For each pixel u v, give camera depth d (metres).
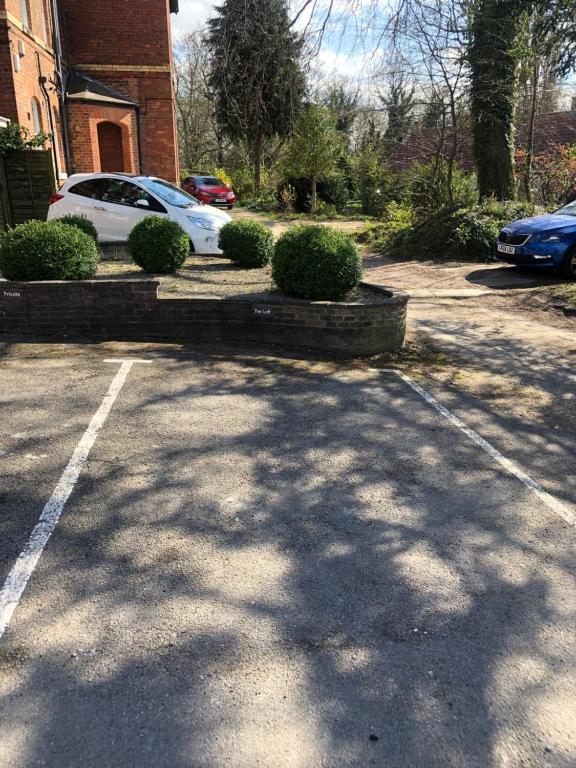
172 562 3.21
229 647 2.62
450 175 17.91
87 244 8.20
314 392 6.02
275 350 7.44
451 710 2.37
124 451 4.48
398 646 2.69
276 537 3.50
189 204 12.53
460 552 3.44
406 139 21.20
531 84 19.02
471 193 18.73
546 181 21.00
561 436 5.25
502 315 10.02
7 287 7.42
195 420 5.14
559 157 21.27
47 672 2.45
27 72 16.05
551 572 3.29
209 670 2.49
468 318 9.73
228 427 5.04
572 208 13.52
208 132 42.28
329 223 25.14
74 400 5.43
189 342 7.62
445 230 15.96
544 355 7.77
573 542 3.60
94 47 21.84
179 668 2.49
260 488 4.06
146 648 2.59
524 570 3.30
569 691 2.49
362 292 8.44
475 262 15.27
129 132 21.95
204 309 7.62
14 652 2.54
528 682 2.52
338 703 2.37
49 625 2.70
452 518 3.81
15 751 2.11
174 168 23.31
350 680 2.48
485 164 17.91
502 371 7.07
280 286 7.93
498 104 16.98
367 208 29.70
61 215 12.52
